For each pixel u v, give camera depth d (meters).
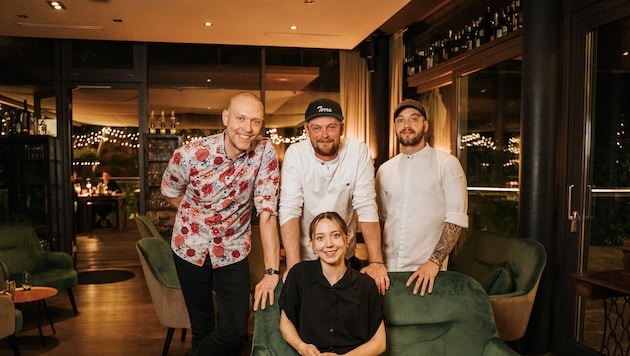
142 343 3.58
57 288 4.12
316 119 2.00
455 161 2.43
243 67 6.61
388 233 2.51
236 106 2.08
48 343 3.58
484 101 4.77
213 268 2.34
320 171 2.14
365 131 6.84
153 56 6.40
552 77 3.21
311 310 1.78
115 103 7.64
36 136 5.67
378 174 2.60
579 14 3.14
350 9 4.64
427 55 5.74
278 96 6.74
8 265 4.14
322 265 1.83
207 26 5.22
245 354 3.37
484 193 4.76
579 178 3.16
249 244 2.44
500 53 4.14
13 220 5.70
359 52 6.79
